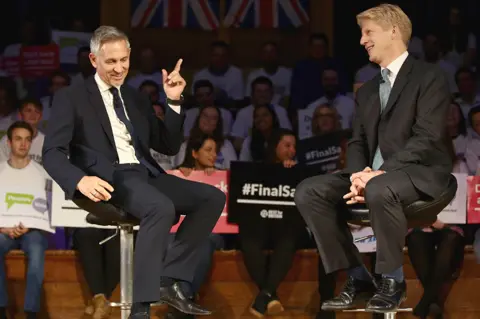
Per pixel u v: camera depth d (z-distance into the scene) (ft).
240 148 28.68
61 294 22.54
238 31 34.50
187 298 16.40
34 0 32.04
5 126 27.84
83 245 22.13
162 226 15.29
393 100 16.44
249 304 22.79
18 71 30.09
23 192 22.45
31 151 25.46
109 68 16.06
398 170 15.79
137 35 33.94
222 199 16.55
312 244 23.24
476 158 26.78
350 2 34.22
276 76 31.53
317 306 22.93
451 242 22.61
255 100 29.04
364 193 15.61
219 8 34.45
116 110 16.52
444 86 16.33
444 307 23.21
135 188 15.58
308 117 27.53
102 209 15.69
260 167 22.59
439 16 33.14
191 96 30.22
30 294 21.90
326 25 34.32
